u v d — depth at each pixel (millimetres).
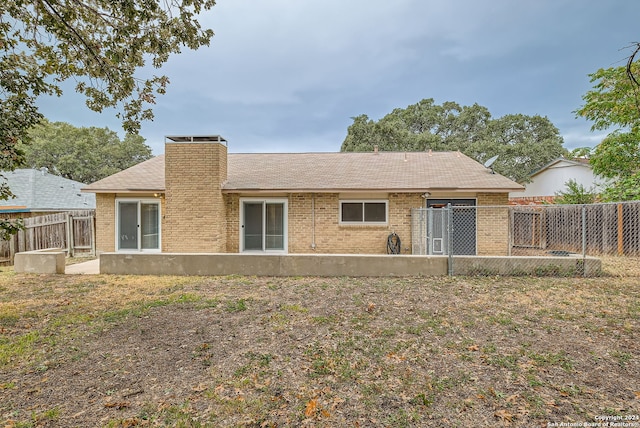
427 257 7648
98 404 2842
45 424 2570
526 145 24562
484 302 5512
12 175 17312
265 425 2551
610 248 10148
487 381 3107
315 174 11766
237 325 4648
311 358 3625
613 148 10859
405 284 6816
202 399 2902
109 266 8281
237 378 3244
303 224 11008
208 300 5832
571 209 11062
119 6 5066
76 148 28984
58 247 11789
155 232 11141
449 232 7668
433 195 10523
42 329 4574
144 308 5414
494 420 2566
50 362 3602
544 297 5727
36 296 6203
